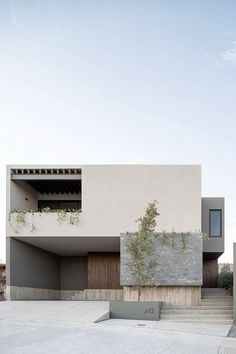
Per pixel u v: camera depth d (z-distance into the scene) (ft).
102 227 71.10
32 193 86.63
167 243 64.49
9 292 70.74
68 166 73.00
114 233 70.85
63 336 39.91
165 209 71.15
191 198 71.36
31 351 33.35
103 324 49.19
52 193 91.04
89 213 71.56
